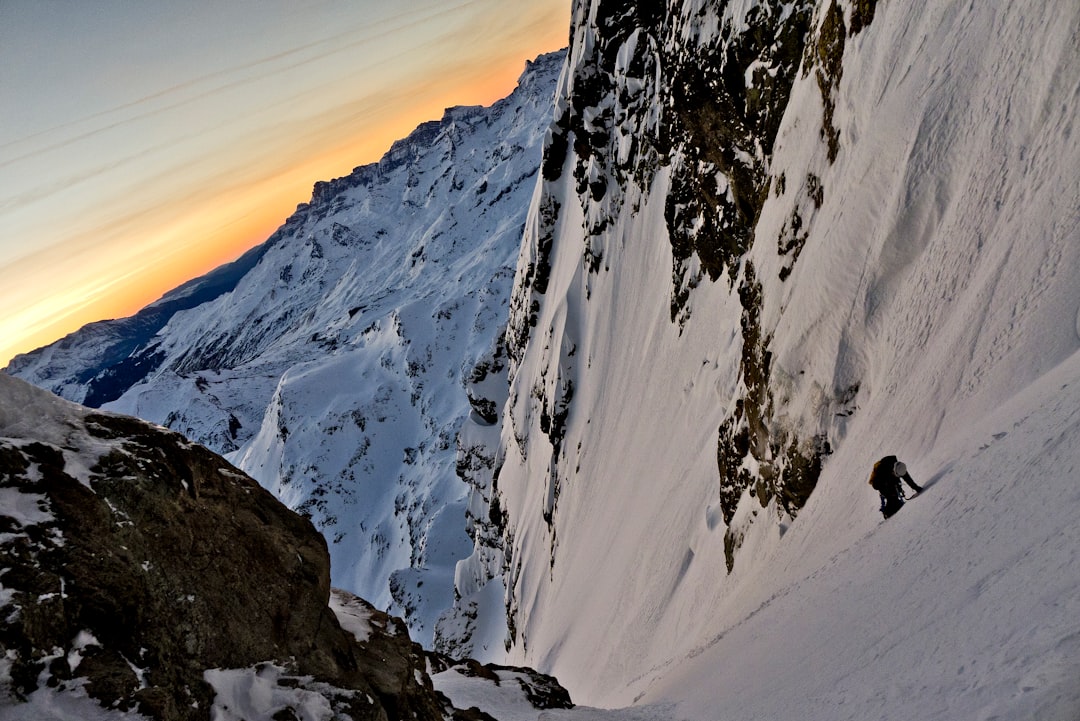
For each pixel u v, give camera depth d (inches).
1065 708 161.0
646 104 2947.8
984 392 494.0
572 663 2290.8
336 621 421.1
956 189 700.0
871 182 864.3
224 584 349.7
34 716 238.8
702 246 2064.5
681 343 2301.9
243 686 330.3
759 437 1127.6
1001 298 538.0
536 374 4362.7
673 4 2055.9
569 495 3326.8
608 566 2379.4
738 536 1258.6
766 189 1417.3
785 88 1344.7
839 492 727.7
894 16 910.4
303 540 420.8
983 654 218.1
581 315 3718.0
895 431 639.8
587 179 3617.1
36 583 264.8
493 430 5866.1
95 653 269.3
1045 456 301.3
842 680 298.0
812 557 668.7
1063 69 560.7
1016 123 610.5
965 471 390.6
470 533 5713.6
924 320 688.4
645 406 2571.4
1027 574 236.2
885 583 355.3
